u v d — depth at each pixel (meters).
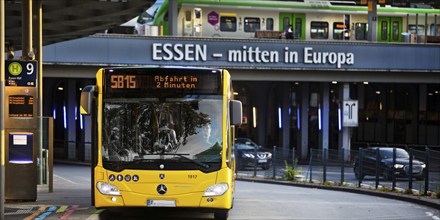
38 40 30.91
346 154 40.62
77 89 67.69
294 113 74.31
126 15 37.22
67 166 58.22
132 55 52.00
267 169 48.12
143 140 16.94
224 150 17.05
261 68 55.06
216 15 59.94
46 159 27.91
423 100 76.56
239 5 59.94
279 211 22.14
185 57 53.00
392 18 64.56
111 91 17.12
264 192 32.78
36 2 31.09
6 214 17.81
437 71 58.12
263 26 61.28
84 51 51.03
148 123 17.02
